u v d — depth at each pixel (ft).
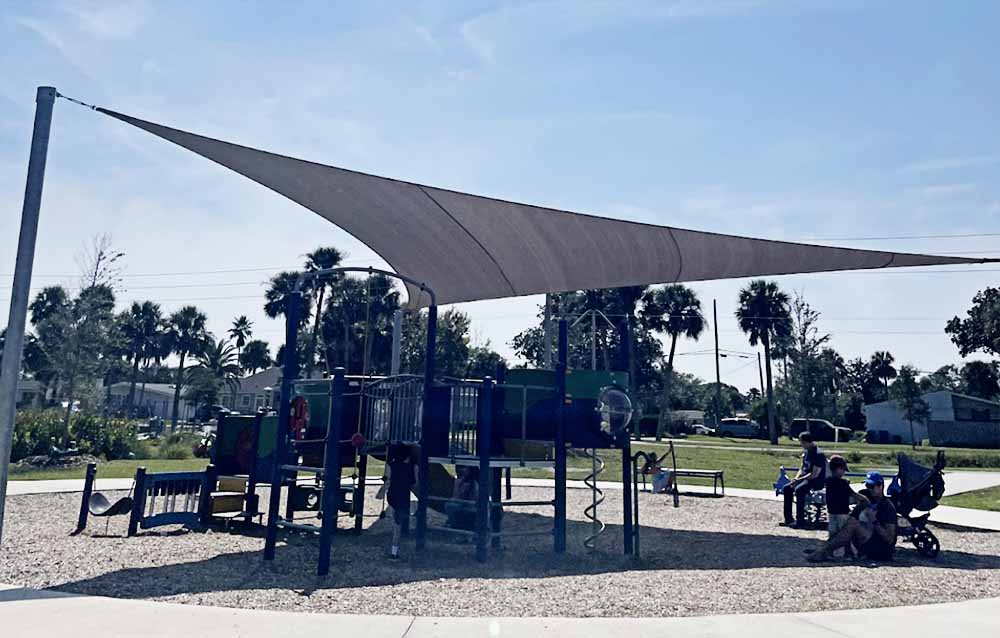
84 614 18.75
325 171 34.27
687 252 39.34
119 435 90.12
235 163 34.50
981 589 25.36
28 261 26.16
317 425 35.35
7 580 23.12
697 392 353.92
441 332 166.50
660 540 36.40
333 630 17.93
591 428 32.45
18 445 77.61
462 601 21.99
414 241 43.01
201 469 69.46
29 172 26.73
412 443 30.35
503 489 59.06
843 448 165.07
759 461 106.11
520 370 33.53
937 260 37.40
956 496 59.98
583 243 39.81
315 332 173.99
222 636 17.13
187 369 244.22
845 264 39.24
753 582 25.81
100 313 99.30
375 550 31.40
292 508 37.78
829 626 19.16
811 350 208.13
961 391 281.95
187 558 27.94
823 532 39.58
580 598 22.70
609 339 220.02
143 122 29.78
